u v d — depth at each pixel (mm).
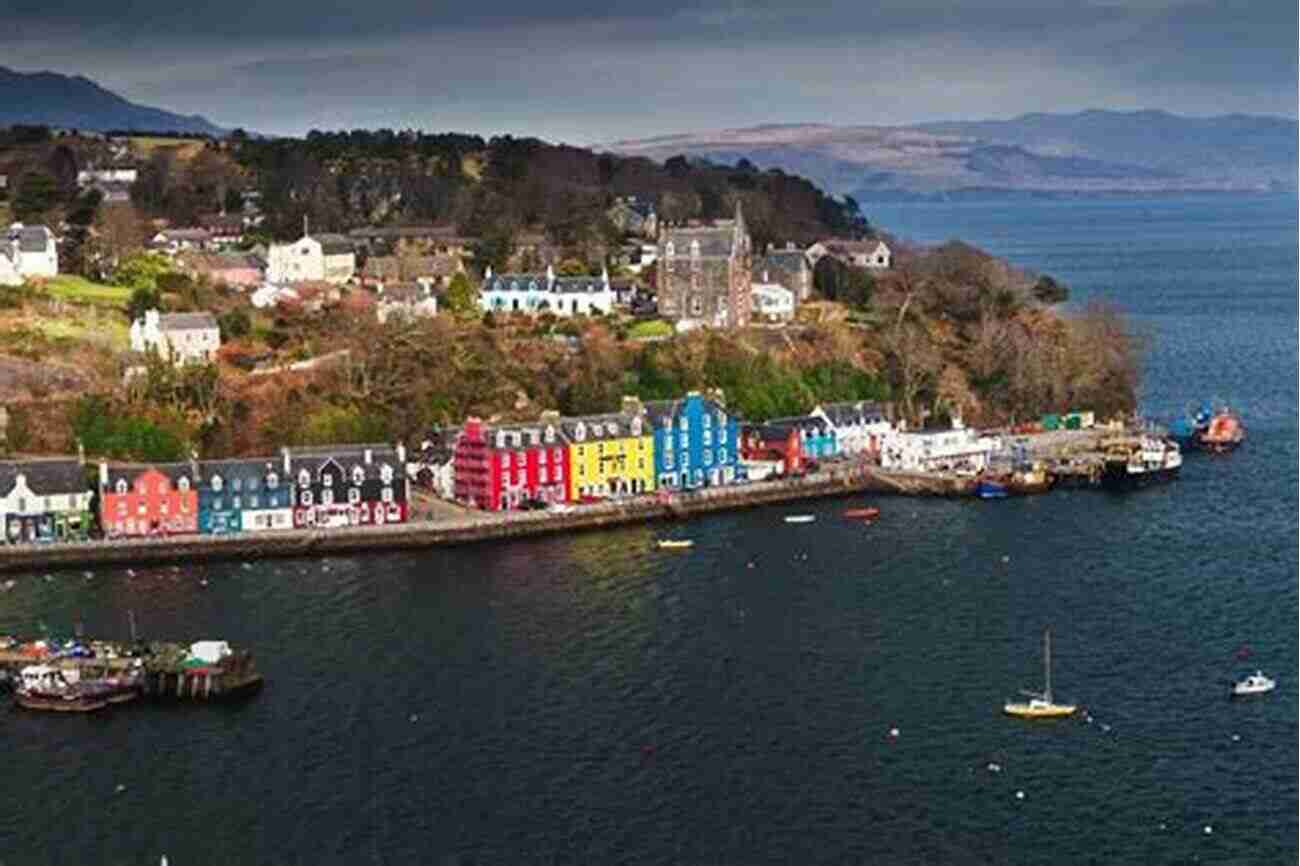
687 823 147500
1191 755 160250
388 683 183625
